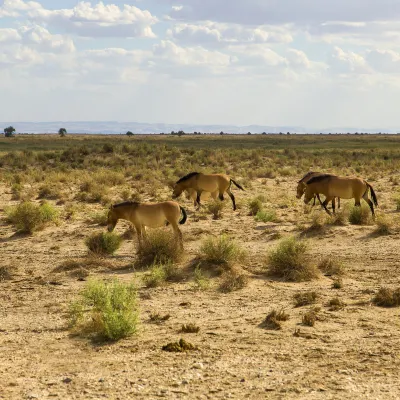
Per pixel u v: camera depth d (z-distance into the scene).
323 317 14.60
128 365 11.41
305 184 34.78
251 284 18.75
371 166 77.06
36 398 9.74
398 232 26.73
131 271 21.06
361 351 11.98
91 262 22.09
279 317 14.52
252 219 33.06
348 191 30.55
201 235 27.75
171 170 69.81
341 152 107.50
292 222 31.19
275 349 12.24
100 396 9.80
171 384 10.28
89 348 12.64
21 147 127.25
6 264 22.80
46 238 28.23
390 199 41.28
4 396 9.87
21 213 29.78
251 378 10.55
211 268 20.56
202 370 11.02
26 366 11.54
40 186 53.19
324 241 25.78
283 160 87.94
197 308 16.00
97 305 15.22
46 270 21.64
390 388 9.91
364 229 27.48
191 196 38.22
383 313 14.95
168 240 22.05
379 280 18.98
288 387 10.03
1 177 61.41
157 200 43.03
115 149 96.88
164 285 18.73
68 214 35.62
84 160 82.06
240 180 57.91
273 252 20.48
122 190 50.25
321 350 12.10
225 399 9.57
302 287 18.28
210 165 80.81
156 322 14.66
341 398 9.50
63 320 14.97
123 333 13.27
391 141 190.12
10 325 14.70
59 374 11.02
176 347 12.29
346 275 19.84
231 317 14.99
